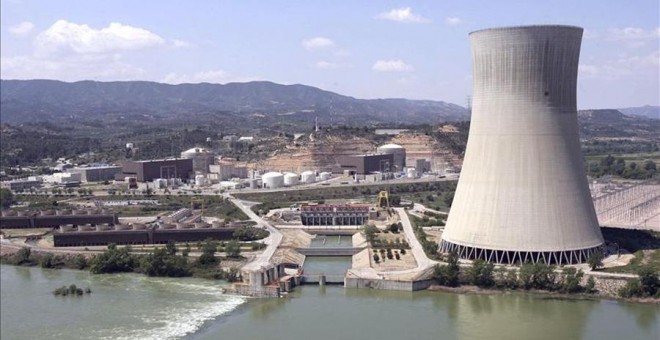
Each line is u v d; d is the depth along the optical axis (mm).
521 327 129750
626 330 127062
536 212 163375
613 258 168250
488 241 166875
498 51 164125
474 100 176000
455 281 158500
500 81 165875
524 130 164750
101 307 148375
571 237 163625
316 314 141125
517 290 153125
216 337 127312
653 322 131500
